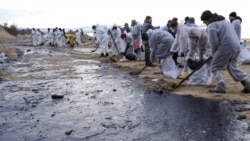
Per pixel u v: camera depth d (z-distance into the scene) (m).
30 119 6.96
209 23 8.92
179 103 8.12
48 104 8.20
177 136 5.86
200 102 8.17
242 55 15.75
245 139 5.68
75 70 14.68
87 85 10.74
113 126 6.45
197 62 10.28
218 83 9.12
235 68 9.03
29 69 15.21
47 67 15.95
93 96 9.02
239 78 9.03
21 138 5.85
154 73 12.81
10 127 6.45
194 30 9.84
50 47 36.22
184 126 6.39
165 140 5.69
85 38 51.50
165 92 9.48
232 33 8.69
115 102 8.34
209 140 5.65
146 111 7.46
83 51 28.39
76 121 6.79
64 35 37.47
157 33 11.85
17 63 17.98
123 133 6.06
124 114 7.25
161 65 12.30
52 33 39.03
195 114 7.17
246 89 9.09
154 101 8.38
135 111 7.48
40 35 40.66
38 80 11.95
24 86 10.69
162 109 7.61
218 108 7.62
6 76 12.95
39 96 9.12
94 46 37.91
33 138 5.84
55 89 10.12
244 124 6.46
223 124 6.46
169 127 6.35
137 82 11.09
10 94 9.41
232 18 12.94
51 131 6.20
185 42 11.12
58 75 13.20
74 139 5.78
